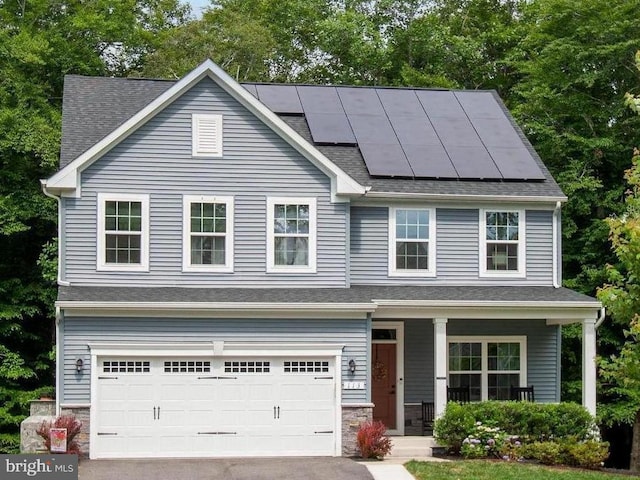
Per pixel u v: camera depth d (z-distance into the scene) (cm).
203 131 2545
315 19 4891
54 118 3444
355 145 2861
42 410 2520
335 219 2589
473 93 3219
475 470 2180
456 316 2542
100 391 2353
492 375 2803
